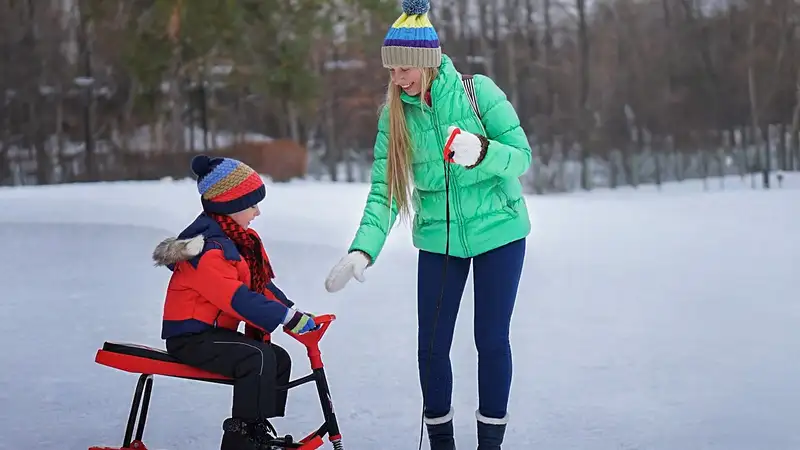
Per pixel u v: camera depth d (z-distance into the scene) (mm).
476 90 3404
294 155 24812
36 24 30125
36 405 4332
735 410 4227
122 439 3896
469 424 4160
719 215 13273
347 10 21438
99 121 29094
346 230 10422
